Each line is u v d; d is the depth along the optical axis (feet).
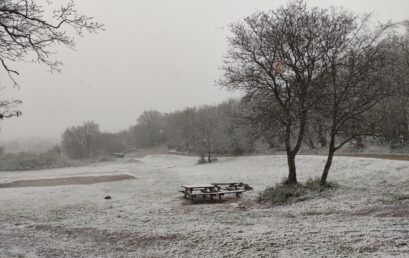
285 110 70.03
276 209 57.93
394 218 41.19
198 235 39.60
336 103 65.05
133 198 81.46
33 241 41.75
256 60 72.08
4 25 33.17
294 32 68.08
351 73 63.36
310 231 37.42
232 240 36.01
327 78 67.36
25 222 57.62
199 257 31.94
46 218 61.00
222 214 56.44
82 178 143.13
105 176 147.02
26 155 256.11
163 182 111.75
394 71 67.51
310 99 67.92
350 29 64.90
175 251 34.47
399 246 29.76
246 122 73.87
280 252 31.01
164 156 276.00
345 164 94.73
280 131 75.66
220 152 224.53
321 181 67.51
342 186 67.26
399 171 72.43
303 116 68.74
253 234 37.81
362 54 63.16
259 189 82.07
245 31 72.69
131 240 40.45
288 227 41.16
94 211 65.98
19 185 126.62
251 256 30.71
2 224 56.24
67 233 46.70
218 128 217.56
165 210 63.46
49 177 156.25
